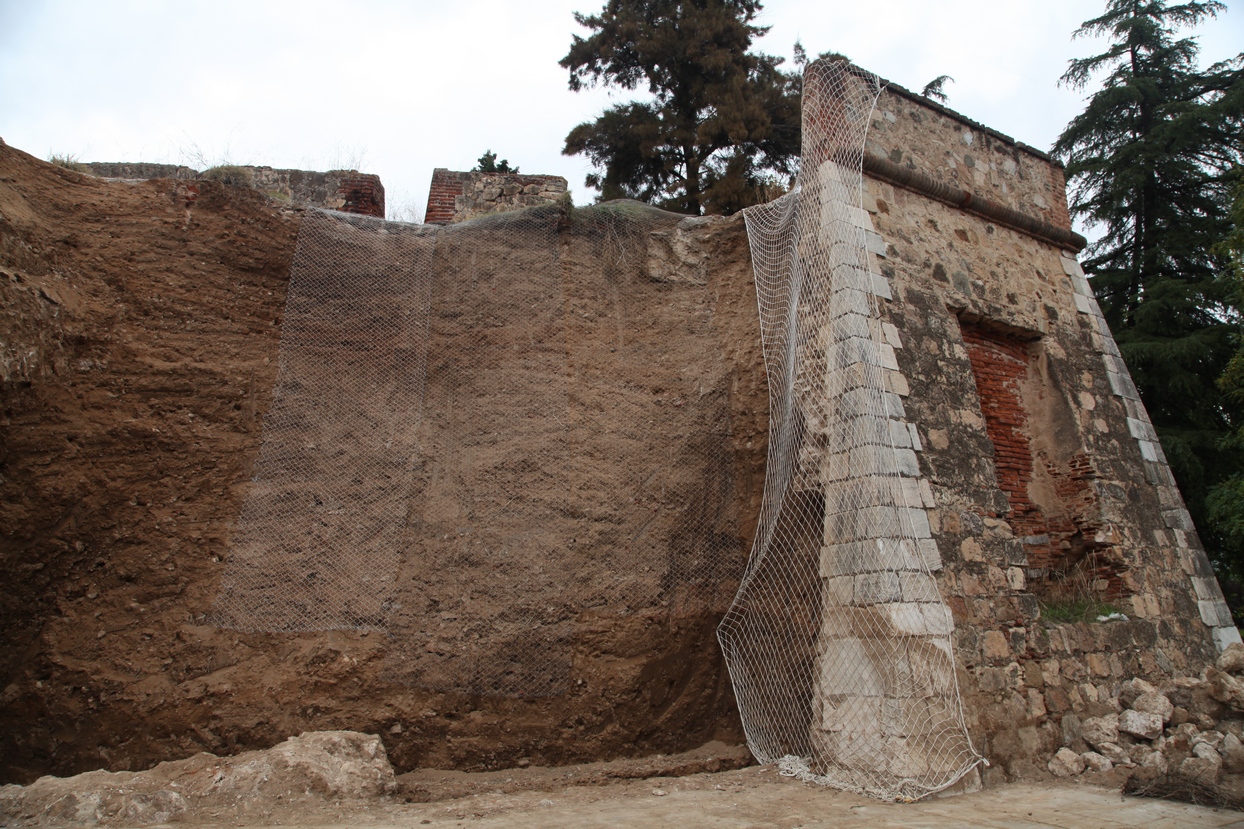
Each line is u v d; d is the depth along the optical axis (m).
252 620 5.84
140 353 6.45
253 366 6.86
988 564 6.68
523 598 6.28
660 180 16.05
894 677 5.54
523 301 7.77
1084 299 9.48
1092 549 7.93
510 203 10.05
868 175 7.90
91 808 4.31
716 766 5.98
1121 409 8.91
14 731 5.18
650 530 6.90
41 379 5.87
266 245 7.34
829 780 5.56
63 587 5.64
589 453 7.09
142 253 6.79
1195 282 14.39
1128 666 7.12
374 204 9.65
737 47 16.20
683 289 8.42
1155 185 15.45
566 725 5.96
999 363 8.41
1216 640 8.06
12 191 6.27
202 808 4.46
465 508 6.63
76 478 5.83
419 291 7.62
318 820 4.41
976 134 9.20
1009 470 7.93
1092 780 5.91
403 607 6.11
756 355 8.01
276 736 5.41
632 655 6.32
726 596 6.95
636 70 16.50
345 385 7.04
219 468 6.38
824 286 7.16
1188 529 8.65
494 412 7.13
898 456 6.43
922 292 7.62
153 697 5.41
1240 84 14.50
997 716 6.03
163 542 5.98
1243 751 5.39
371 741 5.27
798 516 6.75
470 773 5.63
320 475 6.58
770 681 6.48
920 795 5.20
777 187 10.63
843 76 8.03
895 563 5.90
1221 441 11.91
